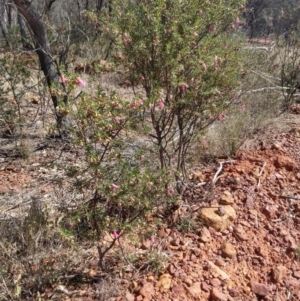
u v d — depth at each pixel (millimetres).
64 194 3158
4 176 3607
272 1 13695
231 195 3289
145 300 2346
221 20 3072
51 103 5234
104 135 2164
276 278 2680
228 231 2969
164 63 2717
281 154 3857
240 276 2672
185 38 2689
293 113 5012
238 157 3850
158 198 2725
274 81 5508
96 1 9445
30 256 2367
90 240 2502
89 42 6410
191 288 2463
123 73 3076
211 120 3348
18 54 4773
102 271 2508
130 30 2734
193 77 2799
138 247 2703
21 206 3086
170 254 2703
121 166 2350
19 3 4090
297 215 3211
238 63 3143
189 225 2920
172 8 2760
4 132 4520
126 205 2410
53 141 4199
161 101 2475
